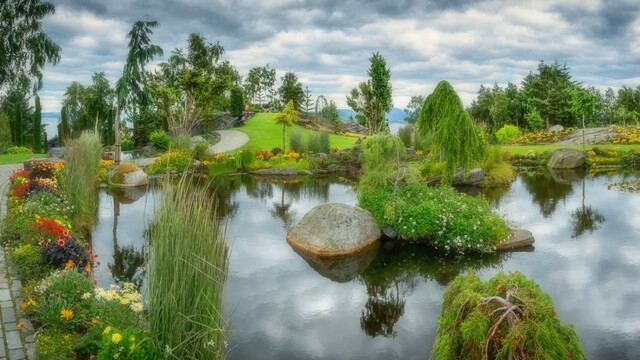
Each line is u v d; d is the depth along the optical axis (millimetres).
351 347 6129
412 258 9906
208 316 4078
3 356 4645
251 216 14281
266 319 6949
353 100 31094
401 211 11172
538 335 3328
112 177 19312
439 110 14961
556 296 7637
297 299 7734
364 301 7695
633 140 34375
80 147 13883
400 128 34750
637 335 6238
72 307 5301
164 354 3908
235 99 49406
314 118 52844
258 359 5797
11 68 25281
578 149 30234
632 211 14359
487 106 62719
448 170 14891
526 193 18188
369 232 10672
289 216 14297
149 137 39625
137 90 26312
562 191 18531
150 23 25750
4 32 24609
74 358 4527
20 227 8586
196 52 45000
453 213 10938
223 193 18984
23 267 6703
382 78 29516
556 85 54875
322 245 10031
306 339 6340
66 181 11812
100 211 14461
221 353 4660
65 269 6133
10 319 5449
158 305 4031
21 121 39375
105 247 10391
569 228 12312
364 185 12305
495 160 21719
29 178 14352
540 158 29094
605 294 7684
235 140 40844
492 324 3590
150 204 15703
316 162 27234
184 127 40312
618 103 58469
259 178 24016
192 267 4027
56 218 9219
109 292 5039
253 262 9609
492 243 10344
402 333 6547
